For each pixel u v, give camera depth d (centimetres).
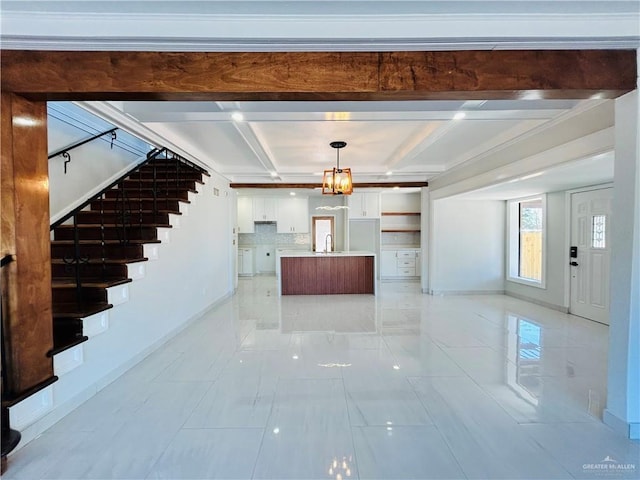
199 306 496
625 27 184
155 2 172
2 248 195
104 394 261
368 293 690
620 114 203
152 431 213
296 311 533
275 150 484
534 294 585
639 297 199
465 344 370
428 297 645
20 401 196
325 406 241
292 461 185
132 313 317
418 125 378
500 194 568
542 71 194
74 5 173
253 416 229
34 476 175
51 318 221
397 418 225
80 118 367
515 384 273
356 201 858
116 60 190
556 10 180
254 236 952
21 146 200
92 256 333
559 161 330
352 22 183
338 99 204
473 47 191
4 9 174
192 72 191
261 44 187
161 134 373
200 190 501
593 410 233
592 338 389
